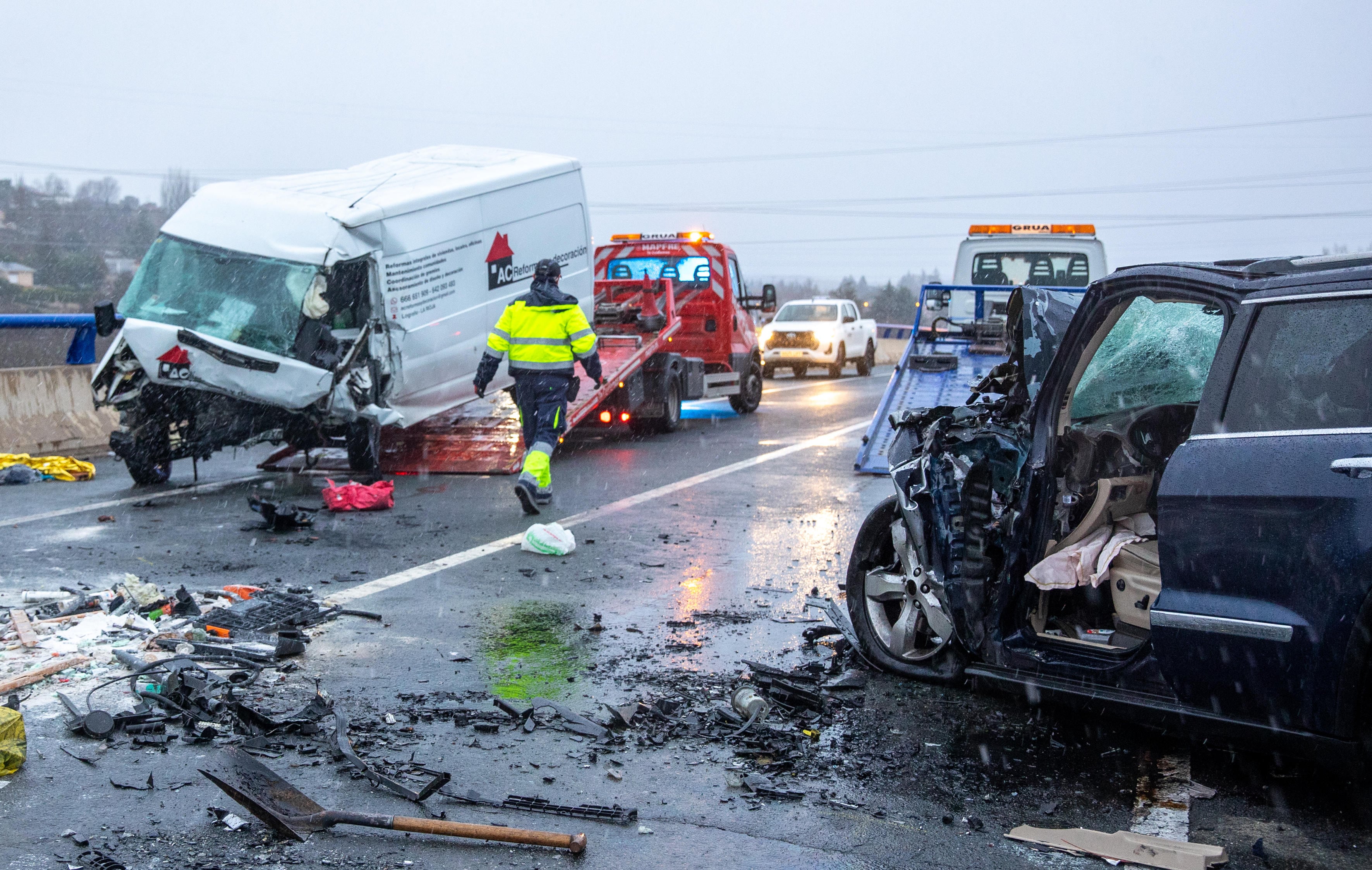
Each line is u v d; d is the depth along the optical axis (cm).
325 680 514
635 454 1334
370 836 362
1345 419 356
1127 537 465
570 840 348
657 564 755
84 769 409
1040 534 463
